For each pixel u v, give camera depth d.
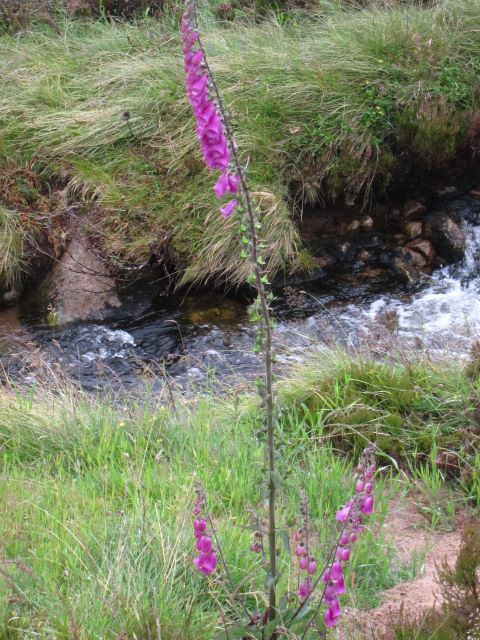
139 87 8.46
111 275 7.10
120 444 4.26
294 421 4.69
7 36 9.92
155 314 6.96
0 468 4.18
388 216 7.90
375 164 7.82
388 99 8.13
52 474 4.17
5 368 6.17
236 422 4.52
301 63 8.51
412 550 3.51
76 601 2.83
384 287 7.20
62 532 3.31
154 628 2.67
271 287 7.19
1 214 7.38
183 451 4.27
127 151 7.89
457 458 4.20
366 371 4.97
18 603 2.84
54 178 7.81
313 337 6.43
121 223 7.30
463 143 7.97
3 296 7.18
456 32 8.75
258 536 2.59
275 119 8.02
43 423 4.57
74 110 8.21
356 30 8.93
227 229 7.04
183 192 7.48
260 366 6.07
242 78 8.31
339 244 7.64
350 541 2.21
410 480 4.14
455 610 2.56
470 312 6.74
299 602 2.59
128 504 3.69
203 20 9.89
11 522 3.40
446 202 7.91
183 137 7.87
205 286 7.22
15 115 8.35
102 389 5.88
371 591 3.14
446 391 4.70
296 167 7.77
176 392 5.34
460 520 3.77
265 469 2.37
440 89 8.13
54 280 7.11
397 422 4.50
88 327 6.76
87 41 9.64
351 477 4.00
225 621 2.59
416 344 5.47
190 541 3.19
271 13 10.25
